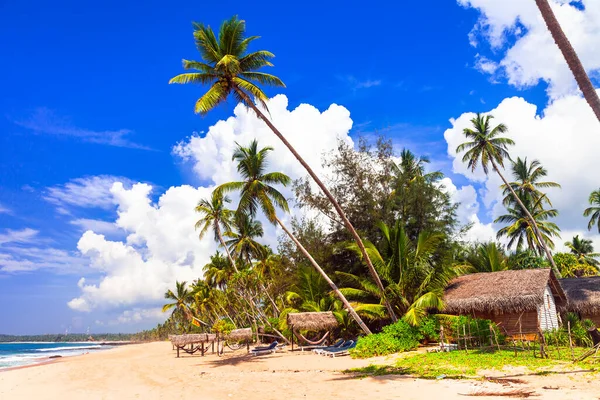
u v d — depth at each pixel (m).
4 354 73.50
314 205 35.75
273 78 26.14
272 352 30.78
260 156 29.78
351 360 22.94
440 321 25.61
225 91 25.30
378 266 28.44
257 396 13.86
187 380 19.25
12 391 18.45
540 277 26.30
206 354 36.03
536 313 25.12
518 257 45.91
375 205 35.47
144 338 172.50
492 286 27.22
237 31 25.47
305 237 41.62
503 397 11.28
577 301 29.20
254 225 50.00
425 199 35.28
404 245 28.94
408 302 28.42
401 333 24.73
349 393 13.34
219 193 30.08
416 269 28.38
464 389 12.67
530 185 47.75
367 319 31.88
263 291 47.94
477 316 27.11
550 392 11.48
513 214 48.84
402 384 14.23
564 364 16.00
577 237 61.59
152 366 27.59
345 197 36.44
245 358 28.83
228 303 56.62
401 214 36.22
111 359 37.50
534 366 15.96
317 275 38.25
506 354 19.38
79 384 19.89
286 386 15.58
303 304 36.72
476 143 45.44
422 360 19.39
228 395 14.38
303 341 34.28
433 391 12.69
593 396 10.73
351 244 29.73
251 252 50.19
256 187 28.86
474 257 39.59
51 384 20.44
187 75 24.77
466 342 22.17
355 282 32.94
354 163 36.19
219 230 47.03
